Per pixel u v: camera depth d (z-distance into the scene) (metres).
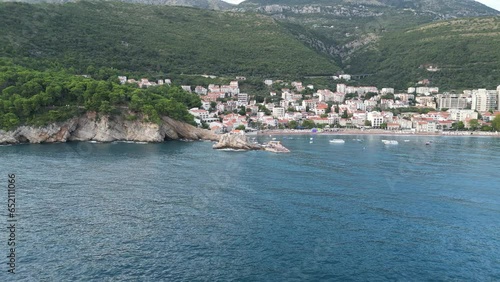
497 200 109.81
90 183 117.50
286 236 82.56
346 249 77.31
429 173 144.38
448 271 70.06
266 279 66.19
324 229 86.62
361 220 92.38
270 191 114.44
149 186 116.12
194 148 192.75
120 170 135.50
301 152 193.38
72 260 70.38
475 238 83.38
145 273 66.94
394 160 173.12
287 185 121.81
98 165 142.50
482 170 151.38
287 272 68.50
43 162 144.25
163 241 78.88
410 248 78.31
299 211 97.62
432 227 89.00
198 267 69.31
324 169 148.25
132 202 101.25
